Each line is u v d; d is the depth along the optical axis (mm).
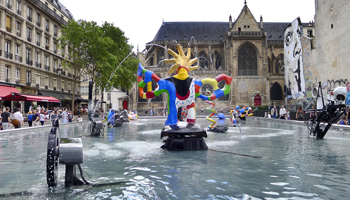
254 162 5535
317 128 10008
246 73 58125
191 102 9977
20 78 31969
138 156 6383
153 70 57000
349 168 4891
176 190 3580
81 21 34281
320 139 9883
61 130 15266
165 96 56406
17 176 4438
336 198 3205
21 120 15500
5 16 29188
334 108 9609
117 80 41406
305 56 35812
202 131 7559
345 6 26531
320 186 3725
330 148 7578
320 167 5000
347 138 10180
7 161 5871
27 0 33344
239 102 56688
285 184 3832
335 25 28359
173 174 4496
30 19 34625
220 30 68625
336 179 4098
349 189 3568
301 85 37094
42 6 37469
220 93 10969
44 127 17000
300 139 9977
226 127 13578
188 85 9938
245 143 8836
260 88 56750
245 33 57531
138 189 3645
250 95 56344
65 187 3754
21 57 32094
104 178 4254
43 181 4094
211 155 6492
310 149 7410
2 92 26531
